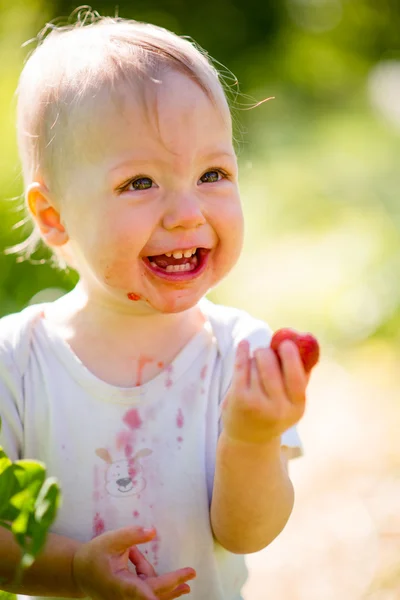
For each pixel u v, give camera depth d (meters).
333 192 8.67
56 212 1.93
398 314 6.56
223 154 1.80
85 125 1.78
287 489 1.75
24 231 4.89
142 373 1.87
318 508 4.07
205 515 1.85
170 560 1.84
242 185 8.75
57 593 1.80
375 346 6.31
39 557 1.78
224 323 1.96
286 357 1.54
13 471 1.32
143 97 1.75
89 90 1.80
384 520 3.87
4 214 5.11
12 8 8.01
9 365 1.90
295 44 11.96
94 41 1.90
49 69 1.92
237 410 1.58
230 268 1.84
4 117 5.75
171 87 1.76
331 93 11.83
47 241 1.95
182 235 1.74
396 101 11.64
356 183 8.91
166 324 1.90
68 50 1.91
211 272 1.82
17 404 1.89
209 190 1.78
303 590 3.42
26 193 1.96
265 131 9.88
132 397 1.85
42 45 2.03
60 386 1.88
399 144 10.01
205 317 1.97
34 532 1.27
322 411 5.28
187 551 1.85
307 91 11.62
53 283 5.09
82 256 1.86
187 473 1.85
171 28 10.57
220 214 1.78
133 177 1.74
